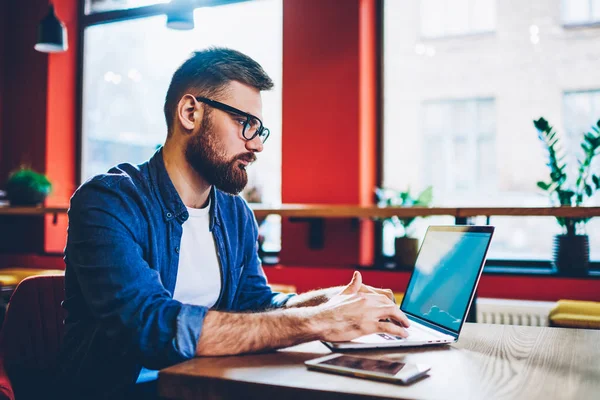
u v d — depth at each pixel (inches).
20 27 175.0
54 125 173.0
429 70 143.3
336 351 39.9
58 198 173.8
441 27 142.7
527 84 136.3
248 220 59.6
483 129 140.3
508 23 137.9
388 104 143.7
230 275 54.9
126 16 171.2
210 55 49.4
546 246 129.9
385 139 143.3
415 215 107.9
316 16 136.8
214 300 53.7
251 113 48.9
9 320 53.2
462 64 141.5
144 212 48.5
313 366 34.8
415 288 53.0
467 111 141.5
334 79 134.7
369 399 29.9
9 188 155.7
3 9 176.1
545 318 109.0
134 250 44.3
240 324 39.5
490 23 139.3
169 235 50.1
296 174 137.7
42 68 171.8
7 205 158.9
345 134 133.5
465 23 141.1
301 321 39.8
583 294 111.2
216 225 54.0
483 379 32.9
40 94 172.1
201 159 49.0
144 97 170.9
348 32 133.6
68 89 177.5
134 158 173.3
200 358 37.8
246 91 48.8
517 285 116.3
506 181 137.9
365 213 112.7
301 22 138.1
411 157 143.3
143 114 171.3
